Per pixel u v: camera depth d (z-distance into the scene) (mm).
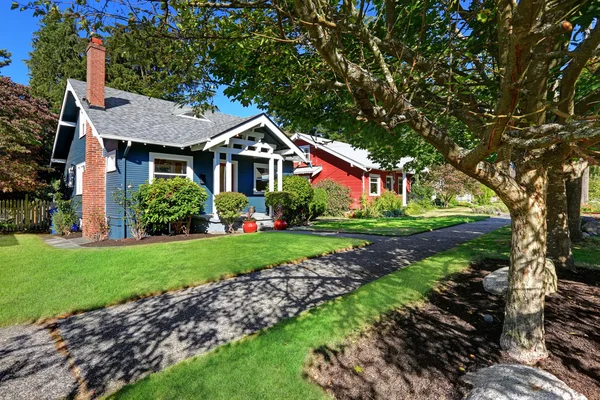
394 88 2234
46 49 22453
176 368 2617
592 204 19641
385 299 3883
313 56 3883
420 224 12906
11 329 3564
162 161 10727
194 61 3449
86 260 6254
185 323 3578
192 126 12680
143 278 5191
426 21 3354
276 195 12031
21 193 14836
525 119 2352
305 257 6555
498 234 9422
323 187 18484
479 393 2096
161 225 10008
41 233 12109
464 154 2297
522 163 2635
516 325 2697
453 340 2951
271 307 3986
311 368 2545
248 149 12703
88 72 10797
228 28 3104
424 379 2398
